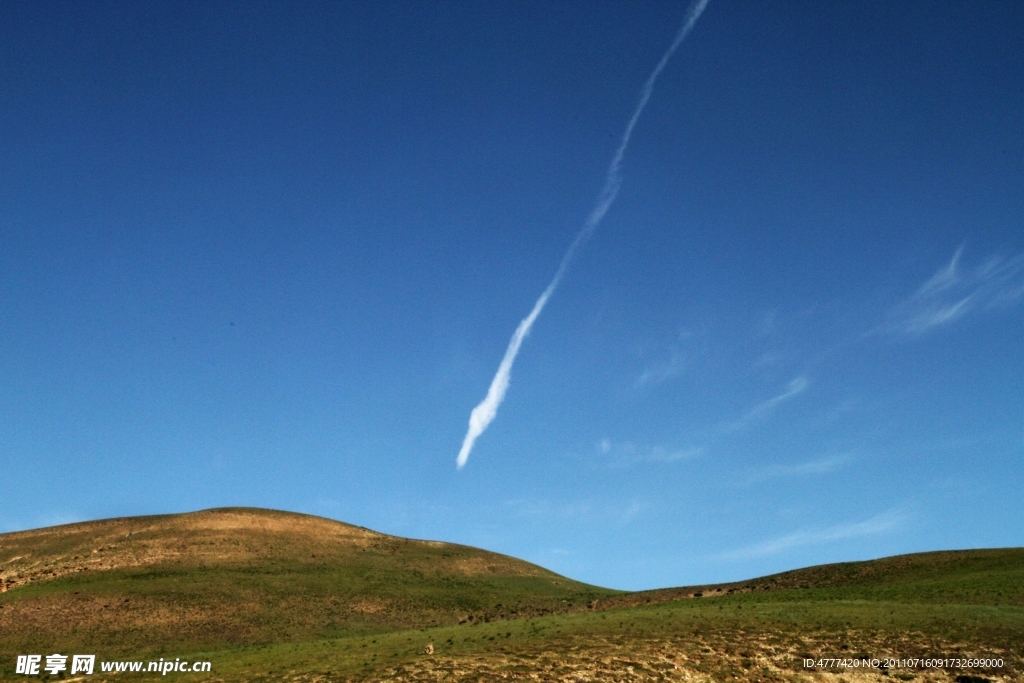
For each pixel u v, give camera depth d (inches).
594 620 2610.7
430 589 4785.9
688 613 2677.2
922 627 2352.4
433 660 2003.0
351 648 2338.8
